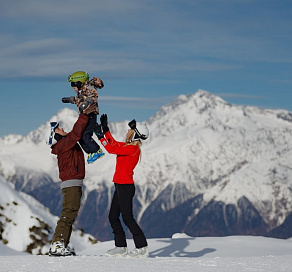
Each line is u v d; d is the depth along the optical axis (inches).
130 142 361.7
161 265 290.8
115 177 364.8
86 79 351.6
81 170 353.4
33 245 754.8
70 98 357.4
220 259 313.3
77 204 352.2
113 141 354.9
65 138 347.6
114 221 371.6
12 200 823.7
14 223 778.2
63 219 349.1
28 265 290.5
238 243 659.4
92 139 353.1
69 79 351.9
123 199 361.1
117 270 274.5
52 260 310.2
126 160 361.1
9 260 311.1
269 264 289.7
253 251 621.9
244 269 275.6
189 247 621.3
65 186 350.3
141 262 303.1
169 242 648.4
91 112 346.9
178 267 283.4
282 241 700.0
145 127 364.2
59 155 350.6
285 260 303.6
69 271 272.1
